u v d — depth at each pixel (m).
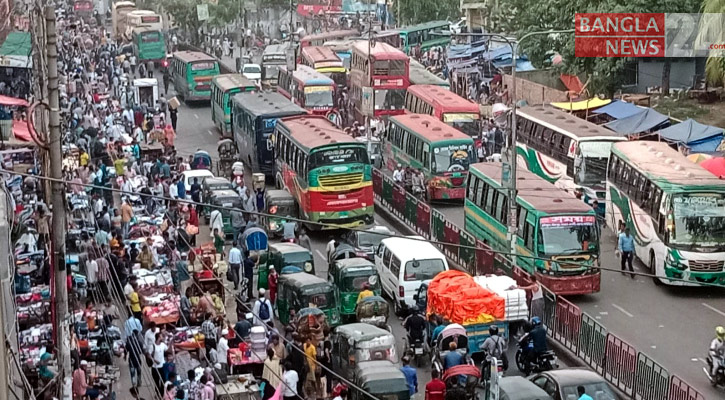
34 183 38.62
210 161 53.41
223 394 26.16
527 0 68.62
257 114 54.47
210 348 28.86
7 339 18.58
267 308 32.19
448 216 47.50
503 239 39.44
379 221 47.56
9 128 42.62
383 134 57.78
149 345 27.94
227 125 63.75
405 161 52.50
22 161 40.38
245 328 30.17
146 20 91.81
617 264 40.56
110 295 32.78
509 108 55.34
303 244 40.62
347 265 34.22
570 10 61.25
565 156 47.09
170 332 29.72
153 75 85.62
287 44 84.44
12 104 40.25
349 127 64.56
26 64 46.59
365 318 31.72
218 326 30.11
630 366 27.95
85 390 25.41
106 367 28.72
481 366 29.80
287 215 45.34
